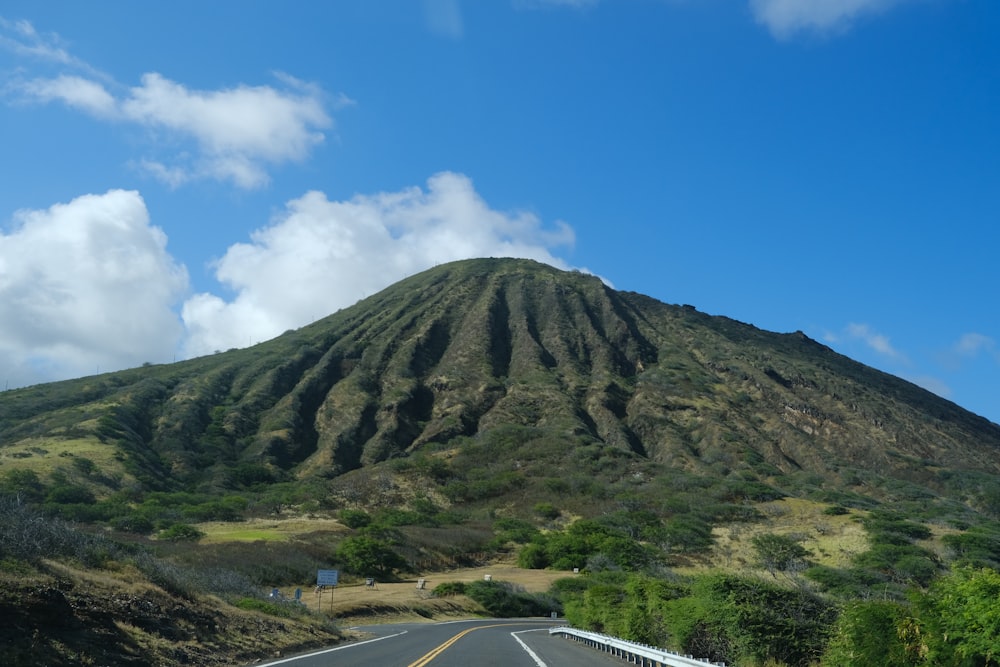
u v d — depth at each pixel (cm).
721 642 1669
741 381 17800
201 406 14675
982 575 896
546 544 7938
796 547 6975
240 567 5056
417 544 7756
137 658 1257
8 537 1503
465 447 13125
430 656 1880
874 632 1071
